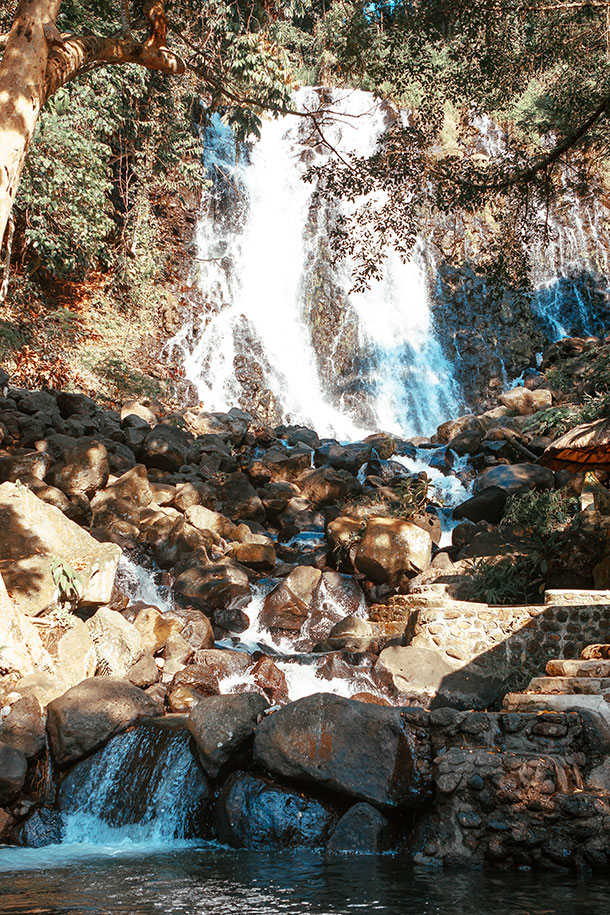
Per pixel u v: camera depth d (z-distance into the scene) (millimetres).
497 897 5383
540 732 6992
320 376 22984
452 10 14719
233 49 18031
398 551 12547
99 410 15500
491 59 15367
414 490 14875
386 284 24188
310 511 14773
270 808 7348
